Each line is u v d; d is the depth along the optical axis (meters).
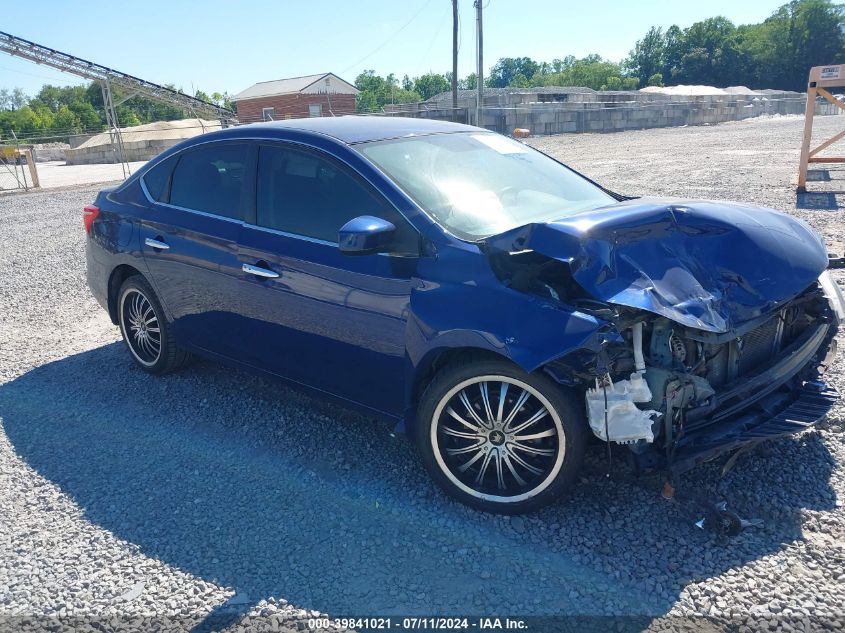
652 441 2.79
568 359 2.71
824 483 3.15
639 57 121.69
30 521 3.21
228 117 36.78
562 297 2.86
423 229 3.15
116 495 3.40
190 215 4.21
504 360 2.88
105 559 2.92
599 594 2.57
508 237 2.85
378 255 3.24
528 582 2.65
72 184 22.42
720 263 3.04
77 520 3.21
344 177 3.49
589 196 3.96
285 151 3.78
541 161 4.26
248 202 3.88
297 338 3.66
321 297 3.45
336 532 3.02
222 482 3.47
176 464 3.67
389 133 3.84
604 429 2.72
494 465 3.08
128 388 4.70
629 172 15.05
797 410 3.20
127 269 4.77
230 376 4.82
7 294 7.41
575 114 35.81
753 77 103.81
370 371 3.37
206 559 2.88
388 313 3.18
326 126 3.90
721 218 3.18
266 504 3.26
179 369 4.93
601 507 3.08
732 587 2.55
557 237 2.73
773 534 2.84
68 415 4.32
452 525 3.03
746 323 2.95
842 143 20.14
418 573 2.74
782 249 3.19
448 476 3.14
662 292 2.74
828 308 3.48
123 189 4.82
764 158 16.56
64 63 29.02
